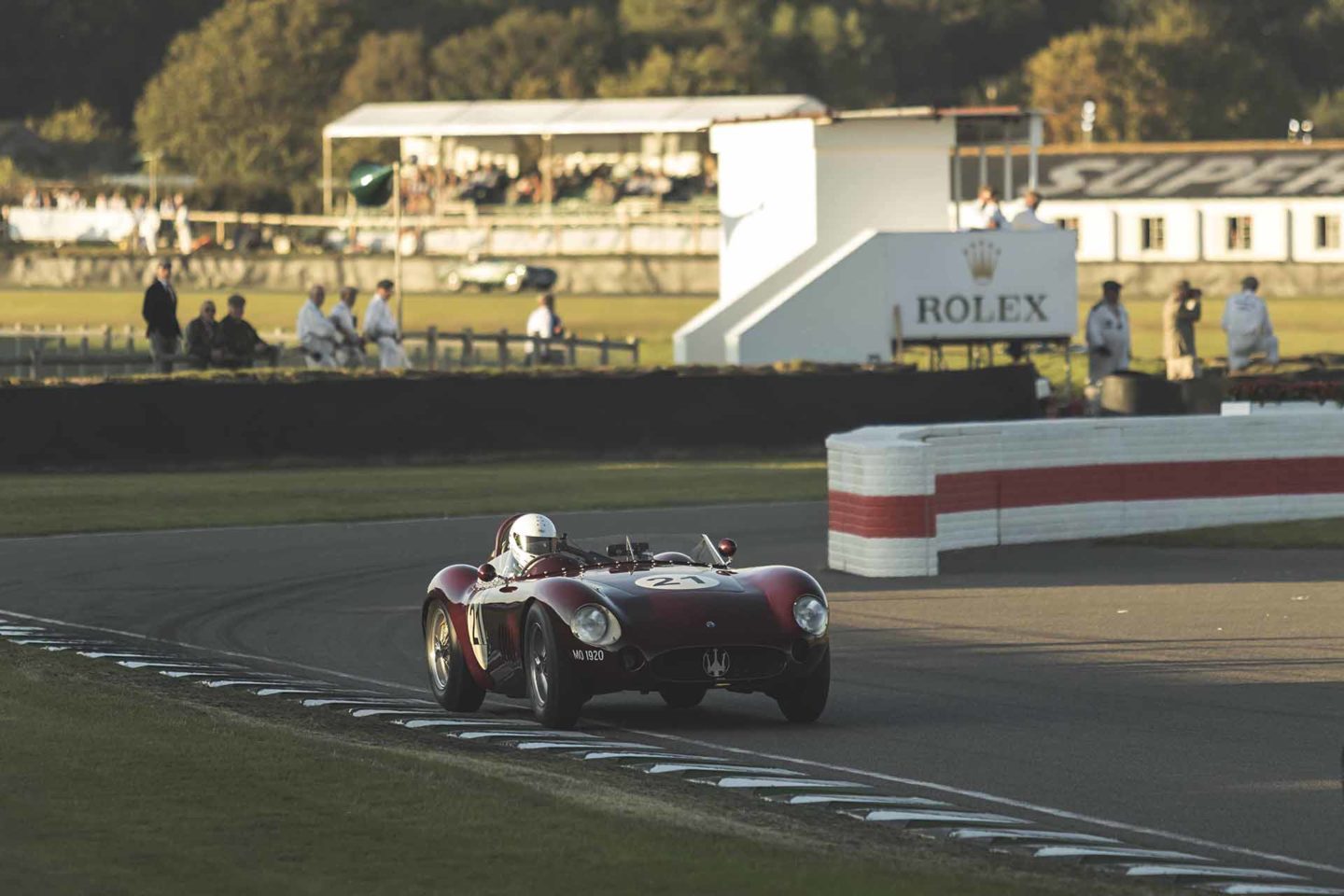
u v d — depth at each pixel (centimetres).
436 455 9794
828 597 5625
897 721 3641
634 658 3441
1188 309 11431
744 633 3466
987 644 4688
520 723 3638
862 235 11900
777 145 12756
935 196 12681
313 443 9538
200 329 10412
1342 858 2545
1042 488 6981
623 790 2872
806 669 3509
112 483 8650
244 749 3069
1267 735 3459
